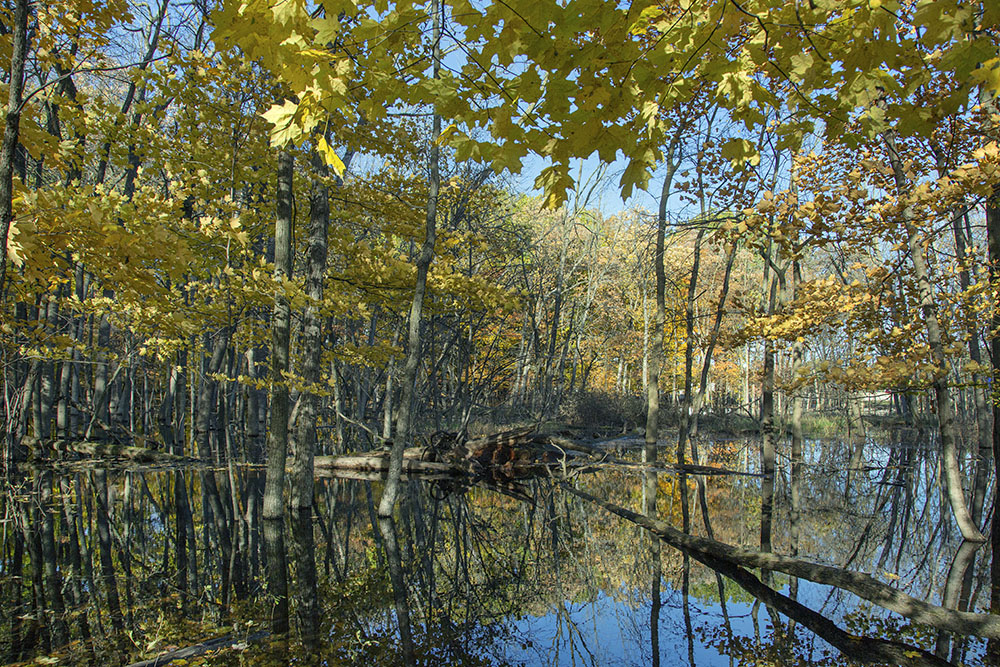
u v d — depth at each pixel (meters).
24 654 4.50
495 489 14.70
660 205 15.32
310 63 2.13
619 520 10.85
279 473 8.91
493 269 20.19
